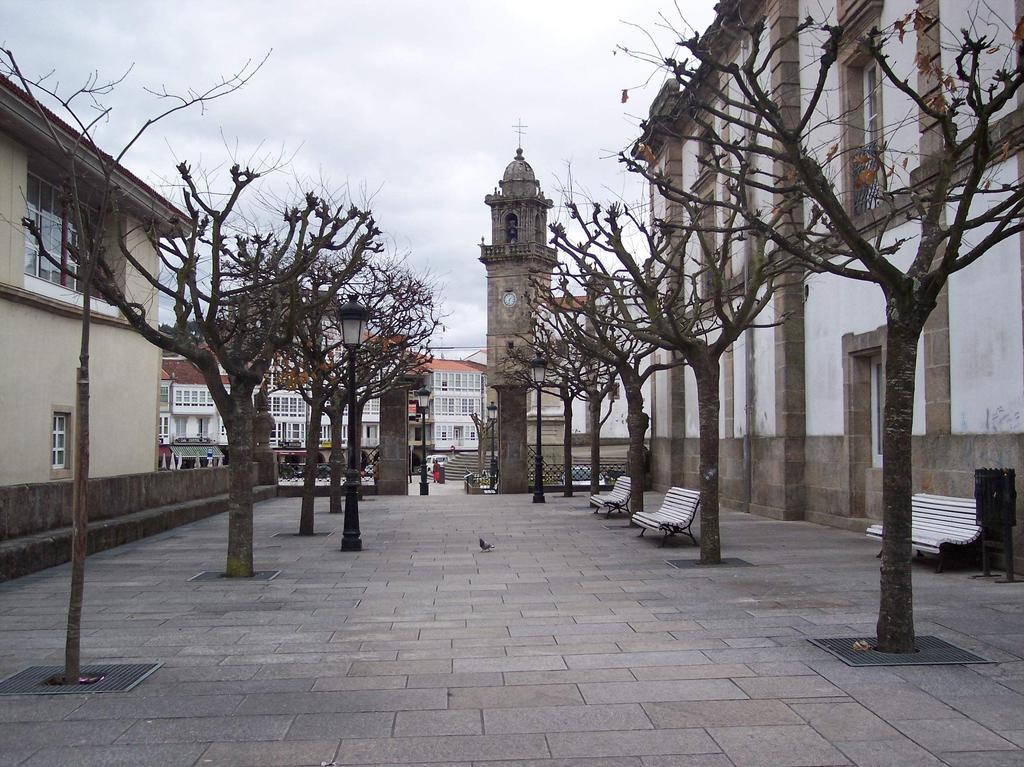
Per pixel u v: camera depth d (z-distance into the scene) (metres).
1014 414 10.80
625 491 19.53
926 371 12.70
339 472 21.47
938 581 9.85
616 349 16.58
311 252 12.30
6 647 7.41
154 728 5.25
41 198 18.67
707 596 9.41
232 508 11.38
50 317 18.66
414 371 30.45
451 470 56.44
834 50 6.76
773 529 16.44
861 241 6.68
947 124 6.71
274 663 6.76
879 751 4.69
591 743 4.89
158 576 11.45
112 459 21.83
